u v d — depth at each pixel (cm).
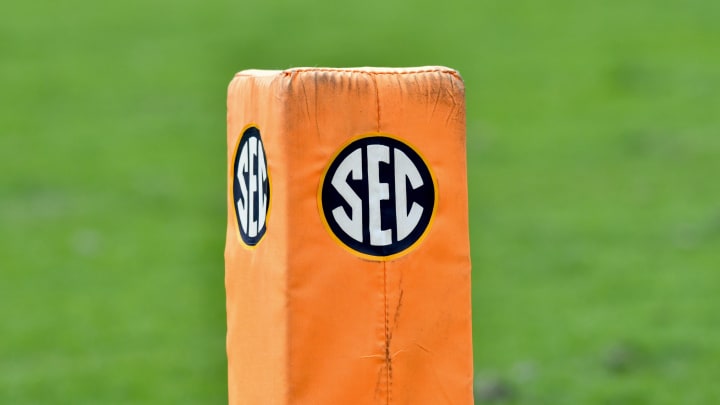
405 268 343
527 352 912
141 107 1956
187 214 1451
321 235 336
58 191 1554
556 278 1140
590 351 911
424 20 2389
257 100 357
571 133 1725
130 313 1081
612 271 1145
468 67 2075
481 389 819
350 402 339
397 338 343
